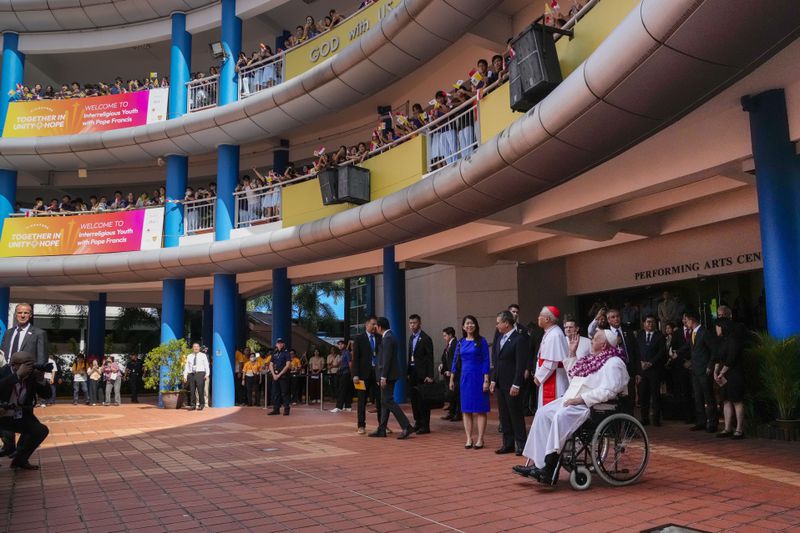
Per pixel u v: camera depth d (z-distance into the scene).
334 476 6.94
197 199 20.09
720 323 8.90
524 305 20.38
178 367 18.36
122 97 20.23
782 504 5.31
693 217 14.00
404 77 16.48
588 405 6.11
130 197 21.52
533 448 6.22
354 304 31.73
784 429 8.45
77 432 11.79
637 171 10.03
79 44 21.67
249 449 9.12
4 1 20.78
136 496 6.16
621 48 6.69
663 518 4.96
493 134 10.82
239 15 19.81
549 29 8.75
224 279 18.86
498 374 8.23
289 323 20.55
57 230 19.81
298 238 15.89
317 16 21.77
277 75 18.75
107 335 34.81
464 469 7.21
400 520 5.11
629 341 10.10
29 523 5.23
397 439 9.89
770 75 7.91
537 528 4.79
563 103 7.88
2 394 7.16
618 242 15.73
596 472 6.45
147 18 21.09
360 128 20.53
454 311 21.83
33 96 21.42
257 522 5.15
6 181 20.94
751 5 5.45
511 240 16.67
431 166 12.80
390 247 17.38
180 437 10.79
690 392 10.93
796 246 8.17
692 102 7.10
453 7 12.87
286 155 21.55
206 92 19.91
